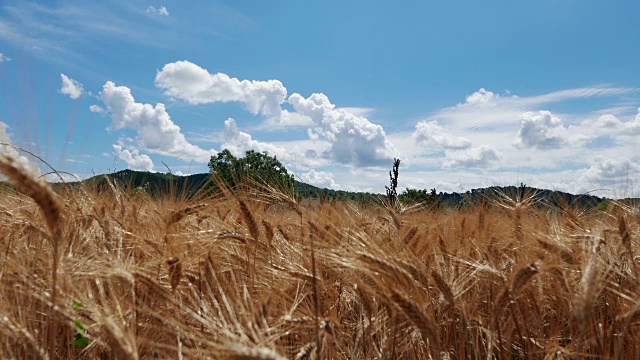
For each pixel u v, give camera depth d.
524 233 0.78
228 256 0.82
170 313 0.59
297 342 0.64
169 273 0.59
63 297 0.53
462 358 0.68
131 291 0.54
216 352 0.41
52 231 0.50
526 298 0.72
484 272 0.70
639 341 0.59
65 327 0.64
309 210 0.95
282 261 0.76
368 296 0.62
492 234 0.90
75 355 0.65
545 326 0.78
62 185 0.68
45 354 0.51
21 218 0.79
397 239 0.79
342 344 0.65
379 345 0.67
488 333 0.62
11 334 0.53
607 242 0.71
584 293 0.50
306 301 0.70
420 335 0.68
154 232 0.87
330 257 0.65
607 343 0.58
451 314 0.72
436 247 0.81
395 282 0.56
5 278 0.62
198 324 0.61
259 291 0.69
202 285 0.70
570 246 0.72
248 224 0.73
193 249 0.78
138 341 0.51
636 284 0.61
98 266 0.59
